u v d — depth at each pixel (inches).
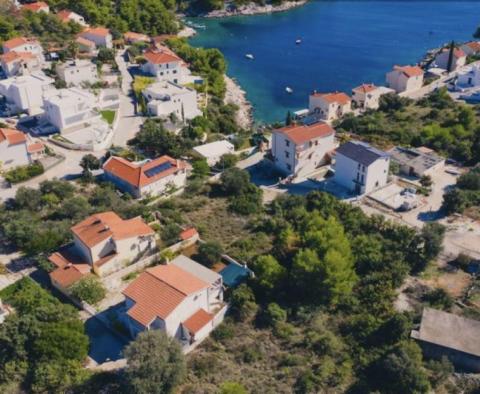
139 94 6692.9
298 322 3058.6
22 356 2728.8
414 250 3526.1
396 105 6668.3
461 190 4323.3
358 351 2805.1
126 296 2957.7
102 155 5275.6
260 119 6904.5
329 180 4810.5
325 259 3149.6
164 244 3671.3
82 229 3516.2
